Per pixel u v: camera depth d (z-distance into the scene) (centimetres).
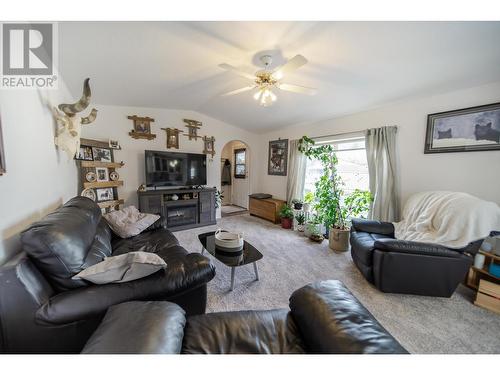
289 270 240
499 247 184
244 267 245
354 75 229
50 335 97
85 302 99
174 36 179
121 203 337
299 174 429
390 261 186
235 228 405
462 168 234
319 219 342
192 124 423
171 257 168
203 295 137
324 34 171
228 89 298
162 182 382
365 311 99
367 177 336
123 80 261
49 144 182
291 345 95
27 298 93
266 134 520
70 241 111
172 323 86
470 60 188
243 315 108
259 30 171
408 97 266
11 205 118
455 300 187
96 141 305
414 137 271
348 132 343
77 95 287
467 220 187
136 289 112
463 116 230
